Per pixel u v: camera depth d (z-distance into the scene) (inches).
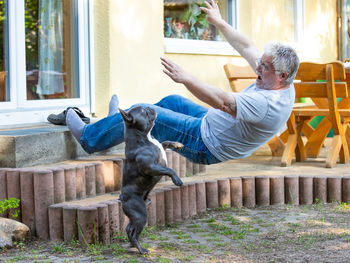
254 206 205.0
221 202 201.5
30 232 160.1
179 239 159.2
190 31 306.5
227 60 321.1
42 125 214.2
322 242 153.8
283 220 181.0
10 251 147.3
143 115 141.7
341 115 246.7
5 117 204.5
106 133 179.3
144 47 263.0
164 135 169.9
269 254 142.6
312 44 422.6
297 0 403.2
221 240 157.8
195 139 166.1
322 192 207.2
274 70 154.3
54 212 155.8
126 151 143.4
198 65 299.9
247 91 162.4
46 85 229.3
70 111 188.5
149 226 171.3
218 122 161.2
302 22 408.2
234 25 331.3
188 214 188.1
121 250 145.5
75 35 241.4
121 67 250.8
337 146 243.0
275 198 206.5
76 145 198.1
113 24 245.3
